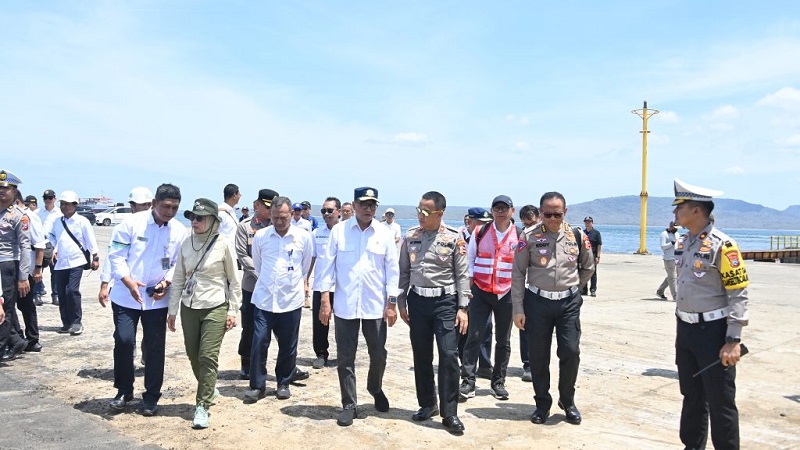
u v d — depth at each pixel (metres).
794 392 6.62
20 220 7.37
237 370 7.21
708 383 4.33
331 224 8.03
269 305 6.04
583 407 6.03
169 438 4.93
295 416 5.55
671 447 4.95
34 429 5.06
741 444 5.08
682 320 4.49
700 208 4.38
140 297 5.50
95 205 55.38
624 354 8.38
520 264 5.58
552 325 5.53
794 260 34.75
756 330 10.24
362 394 6.38
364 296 5.51
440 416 5.65
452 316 5.41
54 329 9.30
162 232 5.70
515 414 5.79
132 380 5.68
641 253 36.84
